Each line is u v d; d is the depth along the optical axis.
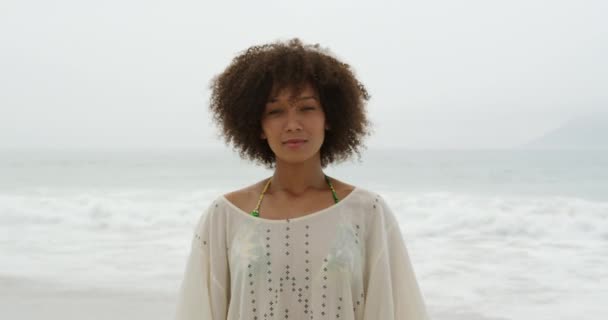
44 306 6.45
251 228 1.88
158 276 7.75
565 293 7.17
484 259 9.02
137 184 23.97
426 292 7.18
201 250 1.96
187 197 17.03
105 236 10.87
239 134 2.10
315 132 1.89
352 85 2.02
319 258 1.82
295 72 1.87
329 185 1.99
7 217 12.96
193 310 1.92
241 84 1.96
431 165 33.47
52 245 10.00
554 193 18.67
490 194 17.97
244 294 1.83
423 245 10.16
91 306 6.44
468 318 6.21
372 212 1.93
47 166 36.56
